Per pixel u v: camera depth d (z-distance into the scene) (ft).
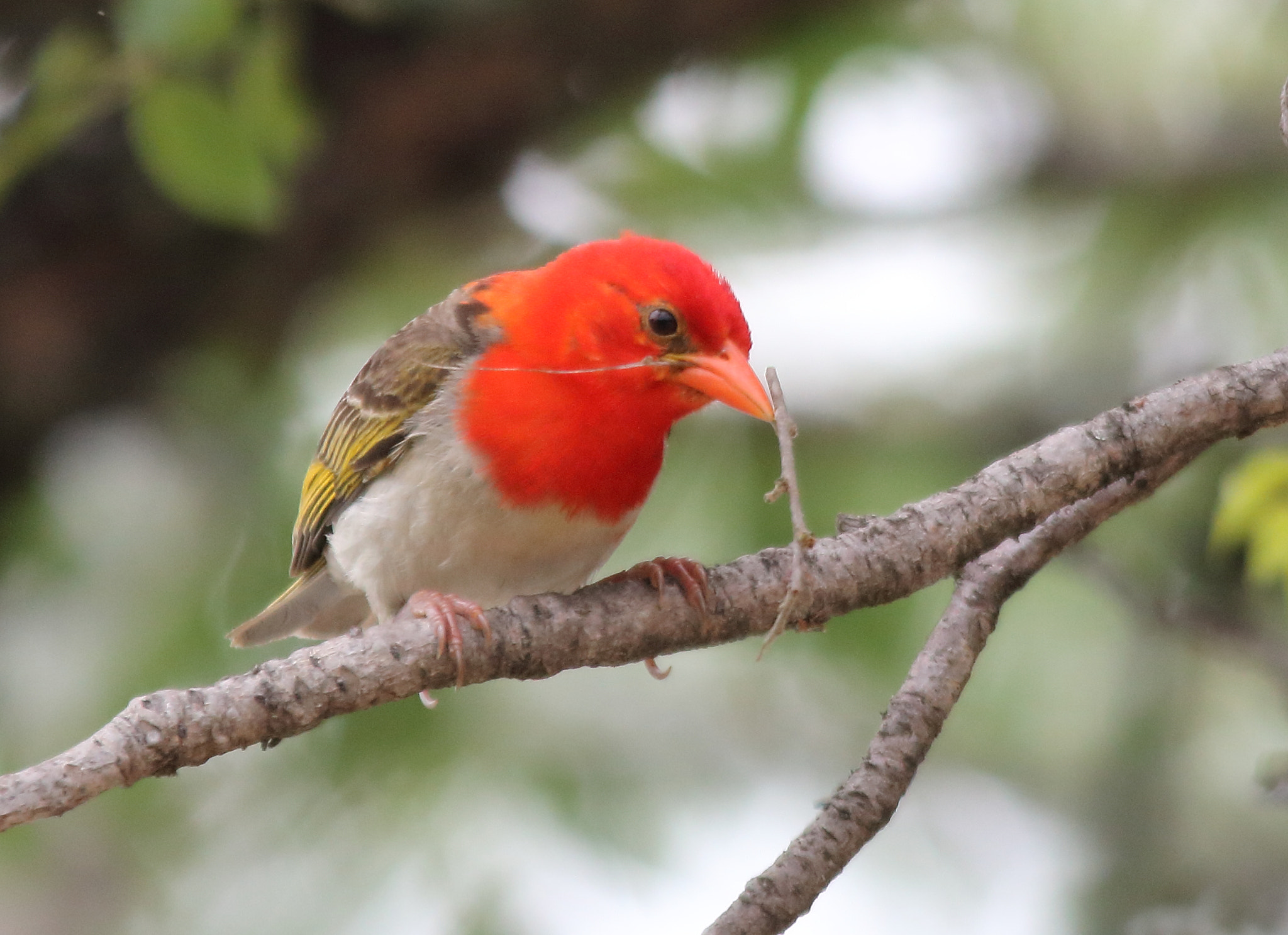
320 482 28.22
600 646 21.01
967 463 41.16
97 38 30.30
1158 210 41.70
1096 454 20.40
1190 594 34.04
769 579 21.27
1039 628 41.29
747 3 38.32
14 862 40.16
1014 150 45.11
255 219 27.53
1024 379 42.14
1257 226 40.29
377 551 26.58
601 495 25.43
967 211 44.91
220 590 37.83
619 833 39.55
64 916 40.65
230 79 28.40
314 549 29.14
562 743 40.65
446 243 42.11
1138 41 41.96
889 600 20.92
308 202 38.17
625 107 40.60
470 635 20.31
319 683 19.26
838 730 43.55
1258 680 39.11
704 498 40.04
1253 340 39.83
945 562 20.72
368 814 39.22
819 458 40.81
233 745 18.84
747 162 43.21
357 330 42.50
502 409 25.04
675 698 42.91
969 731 43.62
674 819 40.52
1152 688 39.42
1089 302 41.86
